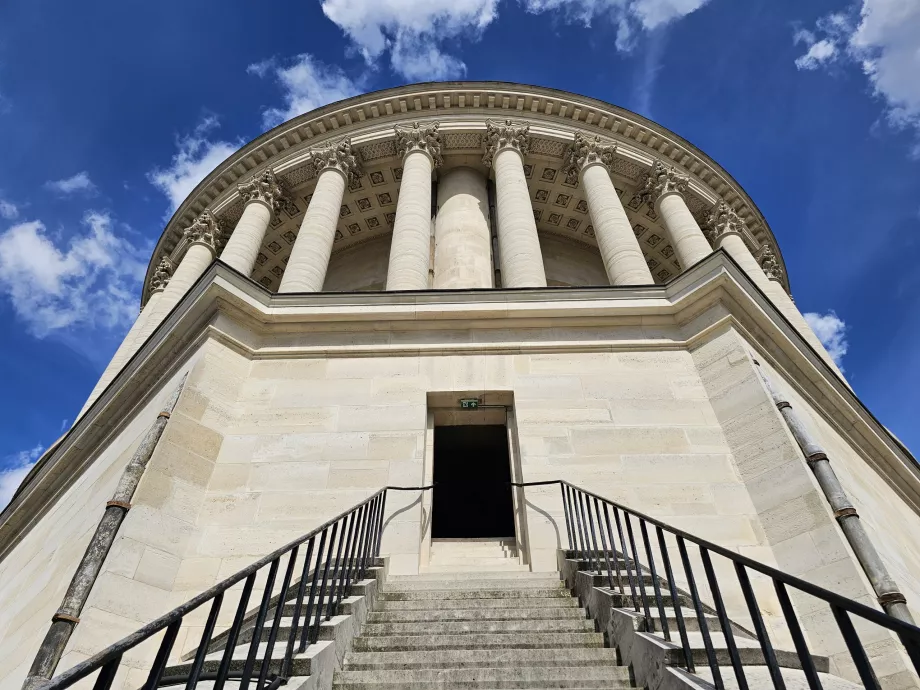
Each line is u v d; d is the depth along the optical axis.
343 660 5.12
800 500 8.23
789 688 3.91
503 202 19.75
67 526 10.88
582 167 22.89
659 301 11.72
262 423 9.96
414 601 6.67
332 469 9.36
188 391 9.63
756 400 9.54
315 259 18.14
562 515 8.91
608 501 6.28
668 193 23.03
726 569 7.98
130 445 10.55
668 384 10.47
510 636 5.54
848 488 9.35
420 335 11.35
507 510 21.58
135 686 6.89
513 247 17.53
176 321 11.58
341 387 10.52
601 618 5.68
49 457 15.78
